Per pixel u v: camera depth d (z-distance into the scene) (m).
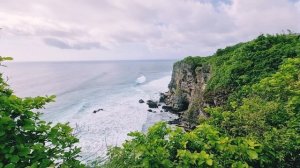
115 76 128.62
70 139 4.06
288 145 5.37
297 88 7.42
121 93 68.62
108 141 28.00
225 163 4.85
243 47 23.62
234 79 19.06
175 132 5.24
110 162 4.98
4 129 3.39
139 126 35.12
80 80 108.19
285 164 5.41
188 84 42.94
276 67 18.38
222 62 25.98
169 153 4.84
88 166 5.36
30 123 3.63
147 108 47.59
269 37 22.98
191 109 28.31
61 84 92.38
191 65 41.62
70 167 3.90
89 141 27.55
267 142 5.38
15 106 3.59
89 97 63.41
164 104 52.19
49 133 3.80
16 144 3.54
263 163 5.27
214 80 21.47
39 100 4.02
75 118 40.38
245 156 4.93
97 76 129.00
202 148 5.04
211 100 20.14
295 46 19.48
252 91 10.27
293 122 6.11
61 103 55.38
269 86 8.52
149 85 86.75
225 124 6.80
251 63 19.61
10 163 3.19
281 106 6.89
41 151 3.58
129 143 5.09
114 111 45.03
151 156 4.46
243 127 6.41
